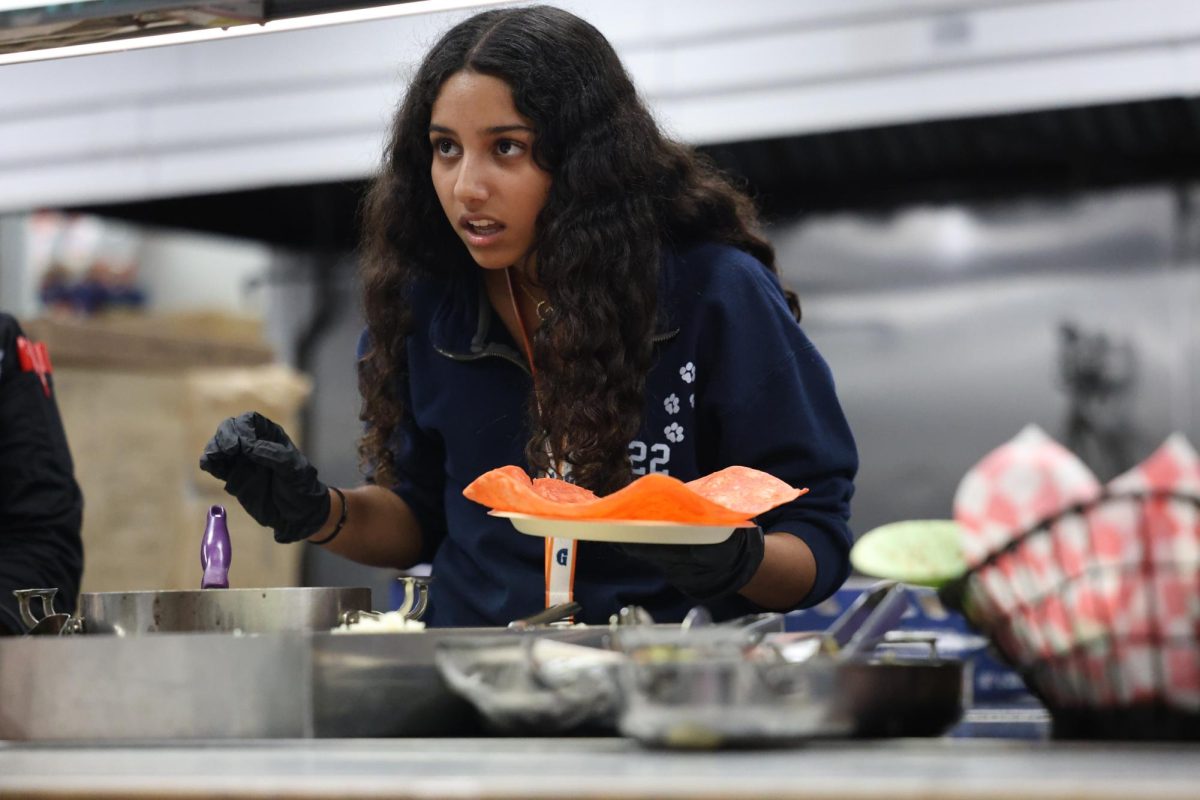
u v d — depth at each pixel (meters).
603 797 1.12
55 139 6.76
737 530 1.85
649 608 2.32
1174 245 6.68
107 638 1.67
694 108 5.79
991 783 1.09
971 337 6.95
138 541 6.18
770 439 2.32
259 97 6.40
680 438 2.35
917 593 2.43
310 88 6.30
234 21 2.39
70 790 1.26
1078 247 6.81
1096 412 6.78
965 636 2.38
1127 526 1.47
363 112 6.21
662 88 5.81
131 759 1.46
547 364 2.27
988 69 5.53
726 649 1.49
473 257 2.39
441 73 2.25
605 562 2.34
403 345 2.56
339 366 7.93
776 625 1.72
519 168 2.23
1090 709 1.49
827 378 2.40
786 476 2.31
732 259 2.39
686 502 1.73
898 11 5.56
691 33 5.76
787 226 7.17
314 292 7.98
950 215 6.96
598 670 1.54
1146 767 1.23
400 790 1.15
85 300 7.57
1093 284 6.80
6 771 1.39
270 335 8.02
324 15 2.36
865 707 1.47
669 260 2.40
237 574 6.41
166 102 6.55
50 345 5.77
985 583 1.54
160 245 8.68
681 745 1.42
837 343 7.12
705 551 1.81
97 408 6.09
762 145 6.47
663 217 2.40
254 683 1.63
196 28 2.42
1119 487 1.50
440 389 2.52
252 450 2.15
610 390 2.26
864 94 5.64
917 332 7.02
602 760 1.33
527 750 1.47
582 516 1.76
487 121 2.20
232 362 6.71
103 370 6.14
